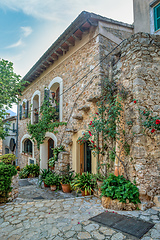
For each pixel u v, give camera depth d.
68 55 6.90
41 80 9.32
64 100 7.07
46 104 8.34
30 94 10.79
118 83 4.55
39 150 9.30
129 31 6.24
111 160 4.54
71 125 6.50
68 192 5.80
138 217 3.14
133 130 3.84
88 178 4.93
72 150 6.28
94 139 4.95
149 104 3.86
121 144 4.11
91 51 5.62
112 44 5.68
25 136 11.26
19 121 12.71
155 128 3.69
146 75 3.94
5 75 7.01
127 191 3.49
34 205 4.19
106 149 4.74
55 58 7.68
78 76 6.24
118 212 3.41
